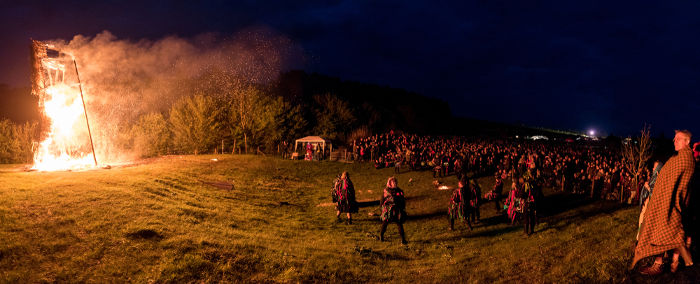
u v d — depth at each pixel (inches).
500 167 942.4
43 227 365.1
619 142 1984.5
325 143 1534.2
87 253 327.6
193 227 423.2
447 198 746.2
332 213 653.3
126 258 325.7
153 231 381.7
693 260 209.6
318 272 329.7
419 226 556.7
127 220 408.2
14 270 287.1
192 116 1632.6
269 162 1266.0
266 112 1812.3
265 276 316.5
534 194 447.5
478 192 540.7
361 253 395.5
